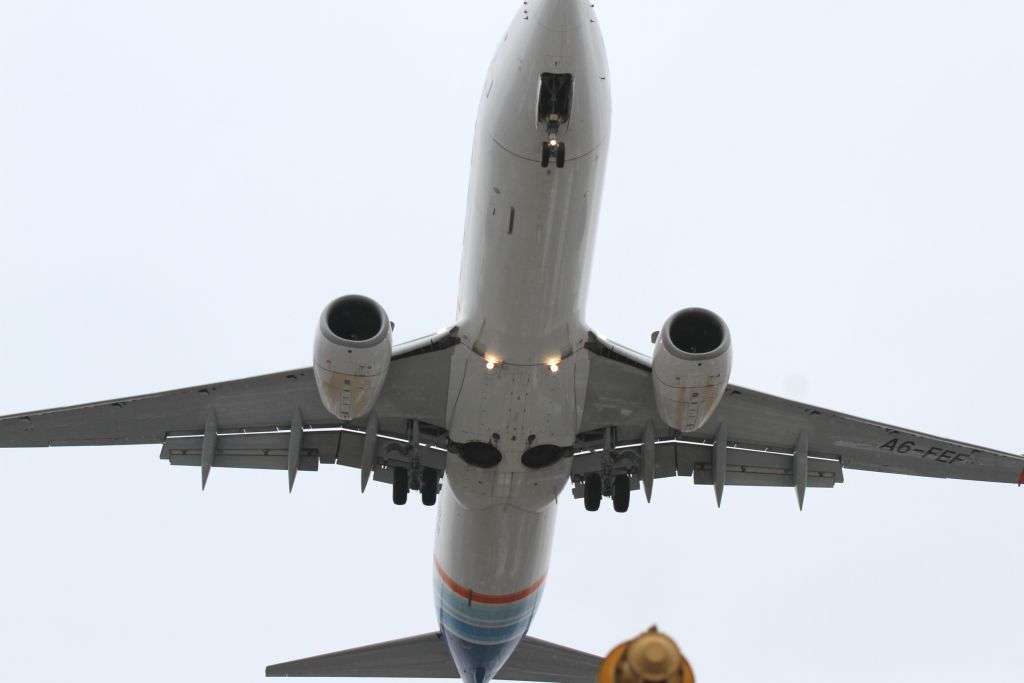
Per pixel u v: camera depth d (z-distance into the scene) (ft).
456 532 226.99
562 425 203.82
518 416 200.64
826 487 243.40
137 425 229.04
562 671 266.98
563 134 172.96
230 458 235.40
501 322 191.21
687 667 55.47
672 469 240.32
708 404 192.44
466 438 206.18
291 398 223.92
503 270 185.37
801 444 233.96
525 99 172.55
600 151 177.88
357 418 209.36
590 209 182.80
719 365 187.32
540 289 186.19
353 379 187.42
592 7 176.45
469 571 231.91
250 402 224.94
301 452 234.58
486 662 260.01
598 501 234.17
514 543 224.53
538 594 244.83
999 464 236.02
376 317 189.06
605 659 56.85
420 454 219.20
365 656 263.70
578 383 201.26
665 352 189.26
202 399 223.10
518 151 175.01
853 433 232.53
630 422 221.87
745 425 231.91
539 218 179.11
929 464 239.71
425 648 265.34
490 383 197.06
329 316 188.44
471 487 213.66
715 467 233.76
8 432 225.35
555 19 168.66
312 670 261.85
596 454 233.14
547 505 219.20
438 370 204.23
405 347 202.39
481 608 240.32
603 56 176.86
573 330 196.13
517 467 209.15
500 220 181.78
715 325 190.29
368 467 223.71
